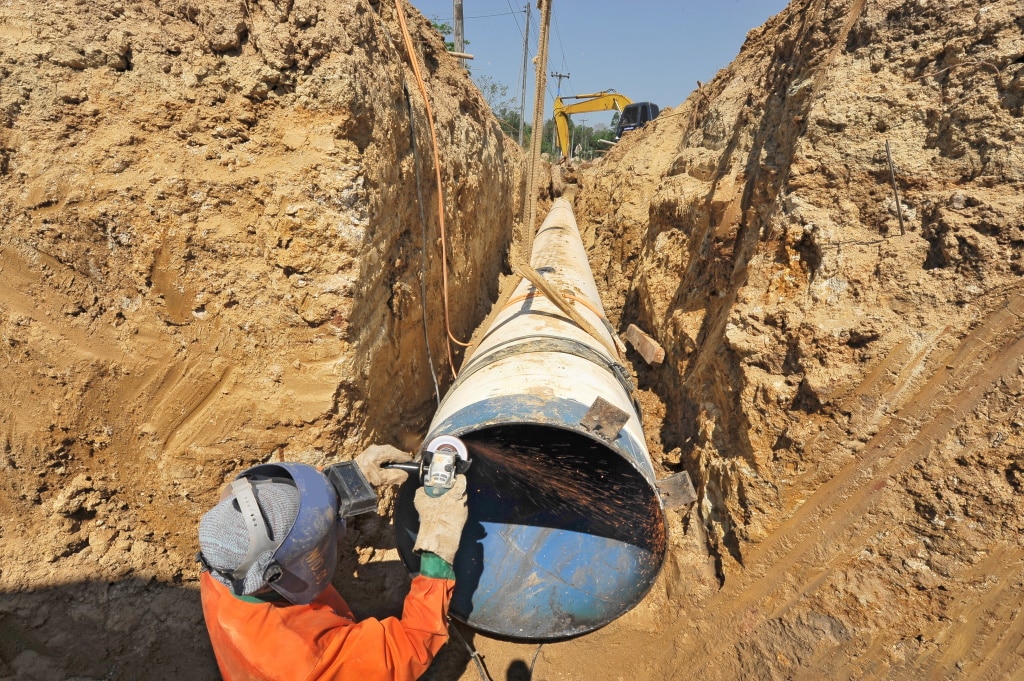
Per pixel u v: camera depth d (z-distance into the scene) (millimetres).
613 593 2873
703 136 7293
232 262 2965
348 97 3199
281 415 3062
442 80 6742
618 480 3275
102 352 2801
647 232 8039
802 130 4004
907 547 2520
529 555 3139
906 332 2842
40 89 2629
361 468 2268
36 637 2572
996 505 2350
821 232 3457
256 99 3062
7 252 2639
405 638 1960
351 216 3193
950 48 3406
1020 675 2086
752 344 3422
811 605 2674
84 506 2807
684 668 3020
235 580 1677
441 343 5445
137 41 2812
